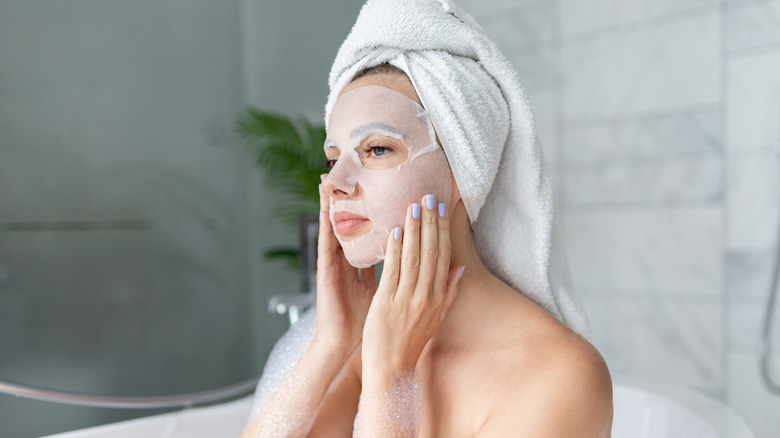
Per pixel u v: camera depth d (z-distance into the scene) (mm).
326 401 846
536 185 738
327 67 2600
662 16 2061
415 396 675
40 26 2127
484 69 707
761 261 1890
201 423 1247
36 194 2104
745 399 1927
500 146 712
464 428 675
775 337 1872
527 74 2408
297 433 805
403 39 672
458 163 666
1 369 1999
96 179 2254
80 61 2227
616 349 2209
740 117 1916
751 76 1892
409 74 660
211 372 2561
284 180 2719
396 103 650
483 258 800
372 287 831
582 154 2273
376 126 640
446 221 647
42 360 2092
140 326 2350
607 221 2219
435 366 722
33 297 2082
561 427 607
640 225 2139
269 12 2750
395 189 639
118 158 2316
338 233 667
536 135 728
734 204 1937
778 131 1733
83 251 2211
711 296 1991
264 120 2352
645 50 2102
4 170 2033
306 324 921
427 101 655
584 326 812
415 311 650
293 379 812
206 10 2617
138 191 2367
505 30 2469
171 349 2438
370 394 661
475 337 714
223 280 2617
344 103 671
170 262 2451
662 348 2100
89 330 2213
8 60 2051
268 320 2732
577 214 2295
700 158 1999
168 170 2459
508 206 763
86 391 2191
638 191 2139
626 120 2156
